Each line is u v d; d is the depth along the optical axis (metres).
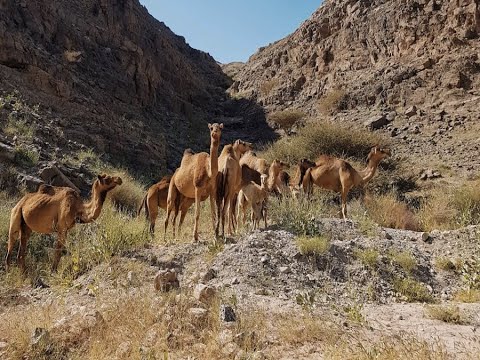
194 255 7.98
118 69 31.33
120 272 7.38
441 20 30.34
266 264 7.42
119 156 20.69
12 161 12.73
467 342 4.72
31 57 21.41
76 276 7.78
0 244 9.01
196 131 35.09
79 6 32.31
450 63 28.33
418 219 12.73
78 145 17.70
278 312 5.59
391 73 31.20
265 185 9.52
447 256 8.66
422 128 26.09
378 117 27.97
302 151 22.59
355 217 10.74
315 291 6.84
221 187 8.66
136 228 9.13
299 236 8.64
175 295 5.70
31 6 26.09
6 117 15.86
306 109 35.66
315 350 4.54
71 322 4.96
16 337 4.73
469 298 7.01
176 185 9.33
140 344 4.56
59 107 20.52
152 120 31.58
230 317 5.04
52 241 9.30
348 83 34.16
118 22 36.34
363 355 4.16
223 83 55.41
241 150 10.07
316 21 42.78
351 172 11.95
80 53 27.98
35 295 7.18
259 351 4.35
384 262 7.99
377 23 34.97
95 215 7.98
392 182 18.81
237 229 10.22
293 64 42.38
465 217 11.43
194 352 4.41
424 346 4.31
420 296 7.12
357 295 6.94
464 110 26.20
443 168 20.55
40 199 8.20
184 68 43.31
